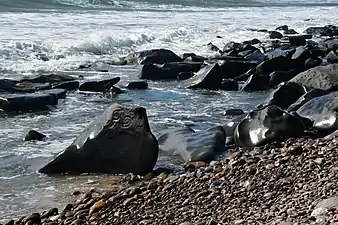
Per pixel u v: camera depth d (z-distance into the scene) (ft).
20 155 35.14
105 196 27.89
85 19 101.50
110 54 77.66
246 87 59.62
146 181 30.63
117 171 32.37
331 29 112.68
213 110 49.39
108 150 32.45
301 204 22.48
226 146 36.55
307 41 94.63
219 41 93.71
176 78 65.16
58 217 25.80
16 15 98.37
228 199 25.36
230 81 60.64
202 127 42.63
